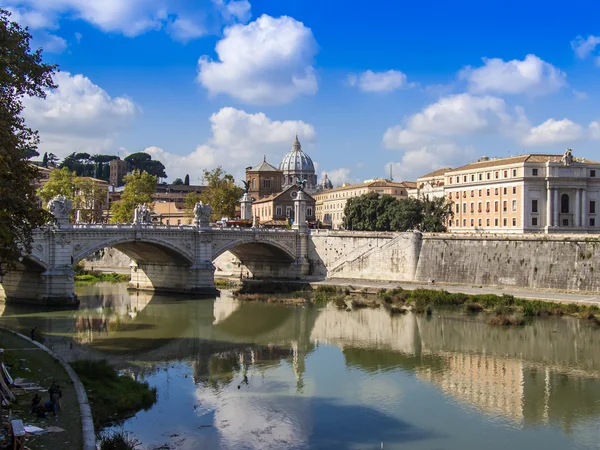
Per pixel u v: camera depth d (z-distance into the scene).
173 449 39.81
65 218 94.44
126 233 102.50
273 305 101.81
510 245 109.19
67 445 32.09
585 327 79.38
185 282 115.81
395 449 41.00
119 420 44.56
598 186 165.25
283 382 55.56
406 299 103.00
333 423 45.38
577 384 55.34
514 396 51.91
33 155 63.34
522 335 75.44
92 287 126.88
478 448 41.19
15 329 76.75
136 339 73.62
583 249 99.56
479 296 98.00
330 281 128.62
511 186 163.50
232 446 40.69
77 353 65.12
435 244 120.12
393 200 169.38
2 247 43.06
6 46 40.06
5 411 36.97
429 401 50.56
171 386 53.62
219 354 66.25
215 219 170.50
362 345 71.06
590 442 42.41
